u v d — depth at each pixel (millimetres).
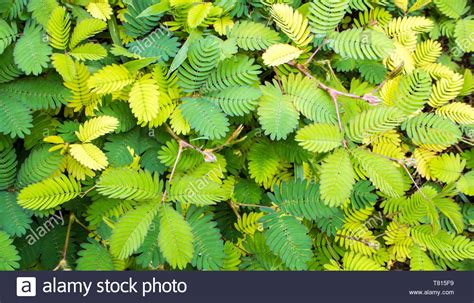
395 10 632
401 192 555
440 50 632
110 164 562
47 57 541
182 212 563
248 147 601
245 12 591
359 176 593
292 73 574
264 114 559
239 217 598
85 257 555
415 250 619
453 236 609
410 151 634
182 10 572
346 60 605
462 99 660
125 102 567
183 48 562
